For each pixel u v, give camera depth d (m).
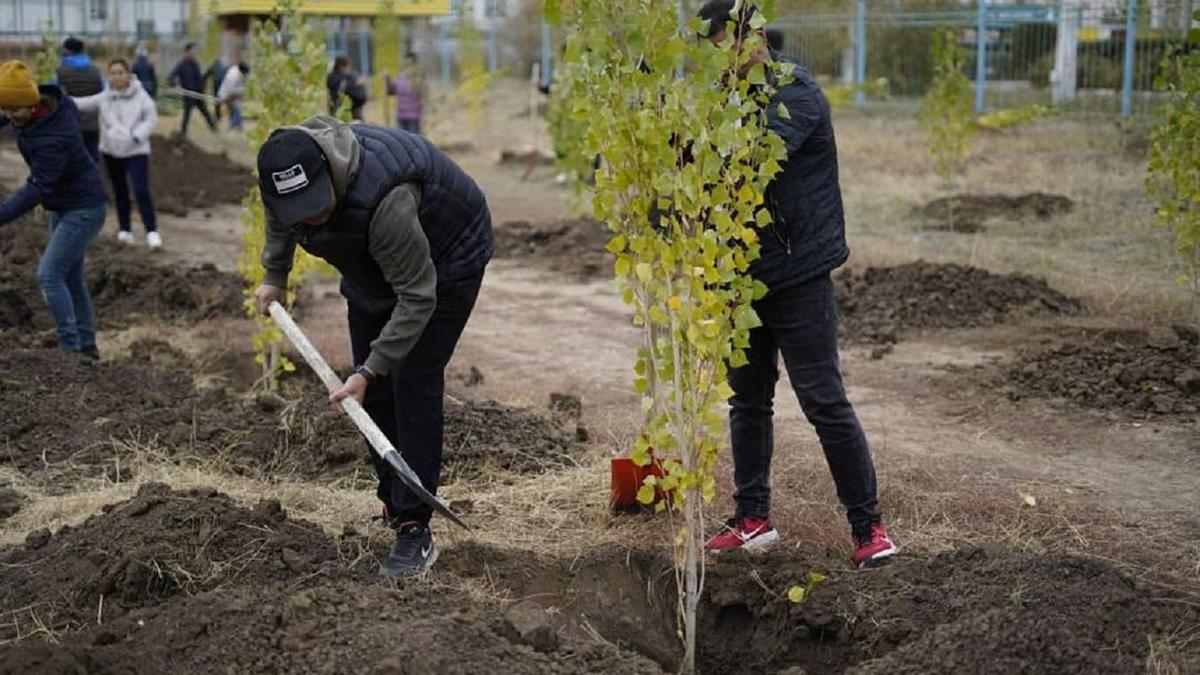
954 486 5.70
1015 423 6.68
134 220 14.50
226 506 4.85
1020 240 12.09
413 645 3.80
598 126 4.02
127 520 4.77
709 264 3.90
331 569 4.59
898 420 6.82
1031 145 19.09
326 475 5.89
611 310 10.03
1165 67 8.23
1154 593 4.34
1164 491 5.63
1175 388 7.02
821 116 4.47
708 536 5.18
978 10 24.31
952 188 15.62
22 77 7.15
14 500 5.52
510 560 4.83
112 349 8.45
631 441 6.36
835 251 4.57
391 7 23.73
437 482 4.69
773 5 3.89
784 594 4.54
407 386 4.52
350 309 4.65
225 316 9.52
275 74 7.25
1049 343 8.30
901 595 4.39
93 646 4.04
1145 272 10.32
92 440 6.20
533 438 6.23
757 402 4.94
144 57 24.09
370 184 4.09
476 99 25.95
